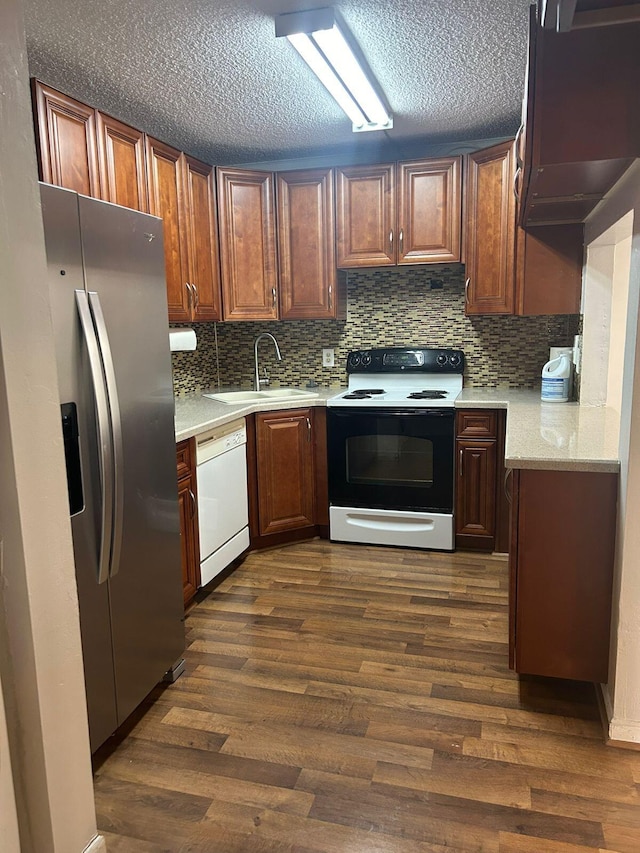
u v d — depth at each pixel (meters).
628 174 1.82
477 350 3.86
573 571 2.03
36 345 0.88
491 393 3.60
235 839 1.60
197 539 2.84
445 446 3.39
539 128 1.66
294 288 3.73
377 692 2.21
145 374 2.04
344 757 1.89
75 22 2.13
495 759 1.87
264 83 2.69
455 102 3.00
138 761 1.89
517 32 2.27
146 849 1.57
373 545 3.62
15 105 0.84
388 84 2.77
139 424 2.02
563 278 3.01
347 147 3.72
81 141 2.44
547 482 2.01
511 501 2.10
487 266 3.36
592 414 2.75
